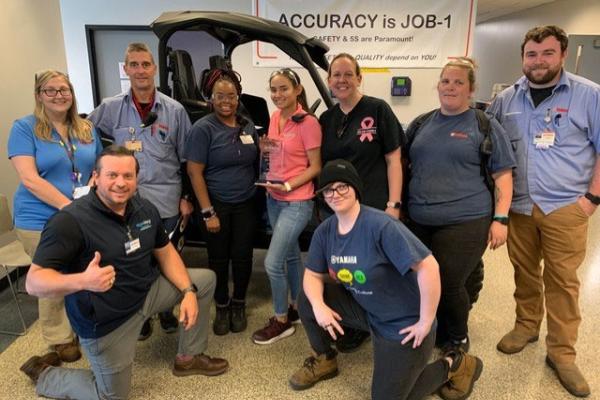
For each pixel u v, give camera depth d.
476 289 2.22
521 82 1.92
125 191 1.52
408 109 4.29
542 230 1.89
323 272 1.67
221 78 2.08
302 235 2.45
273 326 2.25
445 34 4.03
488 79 11.25
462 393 1.79
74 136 1.99
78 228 1.48
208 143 2.06
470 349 2.16
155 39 4.96
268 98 4.63
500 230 1.81
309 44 2.62
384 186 1.94
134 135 2.09
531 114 1.87
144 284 1.69
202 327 1.94
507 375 1.97
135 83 2.05
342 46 4.12
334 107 1.99
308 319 1.82
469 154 1.77
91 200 1.54
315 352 1.92
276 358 2.12
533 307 2.14
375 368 1.60
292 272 2.29
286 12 4.05
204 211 2.14
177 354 1.99
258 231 2.55
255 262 3.31
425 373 1.68
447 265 1.85
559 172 1.81
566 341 1.92
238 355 2.14
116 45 5.02
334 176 1.42
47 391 1.80
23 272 3.04
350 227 1.49
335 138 1.94
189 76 2.75
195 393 1.87
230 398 1.84
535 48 1.75
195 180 2.11
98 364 1.64
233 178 2.14
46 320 2.03
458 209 1.80
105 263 1.55
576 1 7.52
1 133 2.79
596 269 3.11
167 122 2.15
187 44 4.96
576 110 1.77
